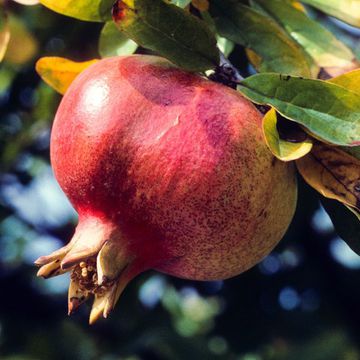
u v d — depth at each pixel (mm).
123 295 758
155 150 341
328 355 741
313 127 356
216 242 353
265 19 408
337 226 400
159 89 349
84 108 350
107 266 347
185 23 360
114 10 355
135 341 759
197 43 364
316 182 368
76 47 627
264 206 354
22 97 710
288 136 364
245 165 346
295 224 684
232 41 411
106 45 439
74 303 358
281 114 351
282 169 361
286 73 407
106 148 344
